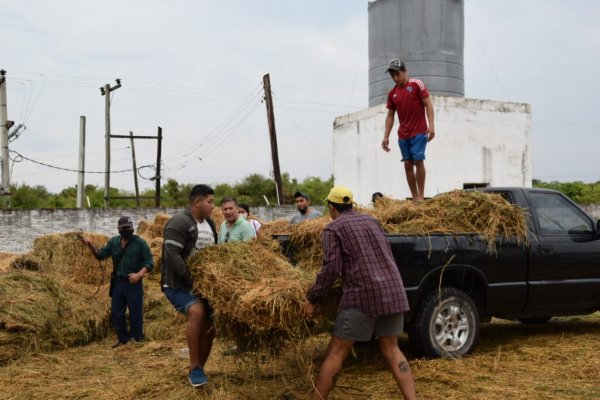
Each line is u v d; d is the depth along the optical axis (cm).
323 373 464
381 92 1486
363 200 1430
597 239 737
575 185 3194
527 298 686
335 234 468
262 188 3734
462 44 1496
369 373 590
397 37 1460
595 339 720
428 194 1321
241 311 480
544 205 724
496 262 663
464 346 632
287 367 604
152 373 620
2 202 2275
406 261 606
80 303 845
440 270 625
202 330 536
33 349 723
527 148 1428
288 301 480
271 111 2553
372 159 1398
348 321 459
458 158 1352
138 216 1977
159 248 1225
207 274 521
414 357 635
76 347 774
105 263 1081
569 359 620
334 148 1543
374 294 457
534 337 745
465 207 669
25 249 1816
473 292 667
